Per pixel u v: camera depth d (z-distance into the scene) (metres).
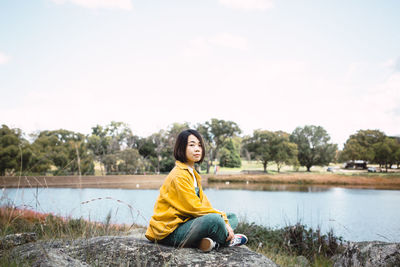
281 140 66.19
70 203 11.07
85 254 2.41
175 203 2.41
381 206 17.33
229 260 2.22
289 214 13.47
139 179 41.41
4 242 2.89
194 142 2.57
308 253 5.72
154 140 57.41
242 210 14.76
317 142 71.94
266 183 44.19
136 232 4.21
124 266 2.16
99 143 53.97
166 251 2.35
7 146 33.78
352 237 8.69
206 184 41.94
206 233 2.31
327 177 43.88
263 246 5.93
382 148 64.19
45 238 3.17
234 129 62.16
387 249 3.50
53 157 36.91
